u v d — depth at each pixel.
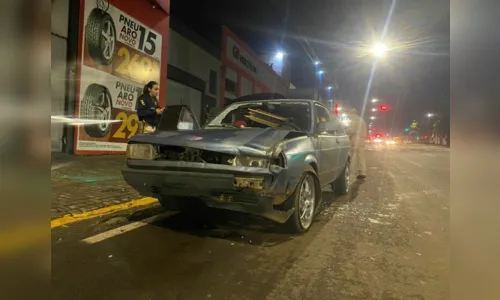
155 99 6.64
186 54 15.12
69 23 8.58
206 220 4.28
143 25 10.82
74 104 8.59
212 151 3.46
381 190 6.93
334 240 3.71
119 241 3.46
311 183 4.19
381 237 3.84
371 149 25.84
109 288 2.48
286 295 2.46
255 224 4.19
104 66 9.39
